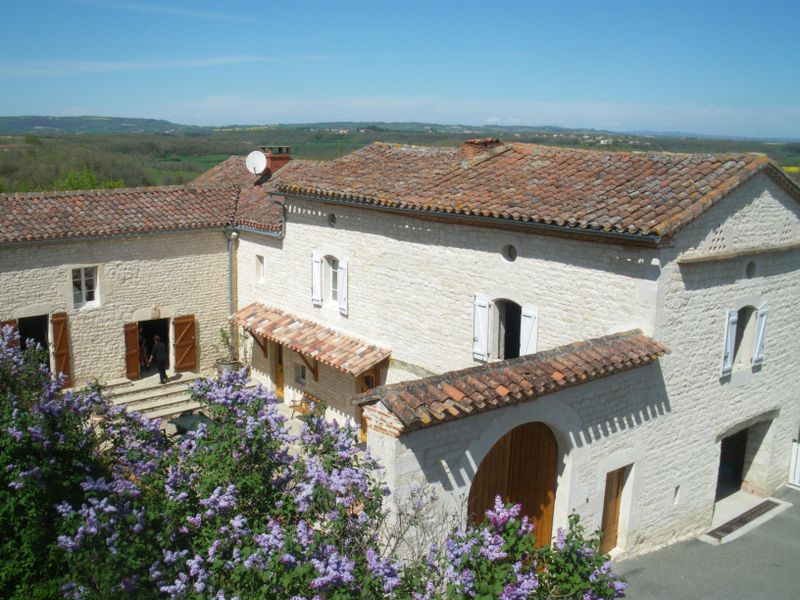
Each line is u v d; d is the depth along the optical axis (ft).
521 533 22.39
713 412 42.63
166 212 64.39
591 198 39.22
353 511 24.50
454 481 29.89
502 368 31.48
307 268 59.00
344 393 56.80
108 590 22.44
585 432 35.27
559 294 39.91
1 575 29.91
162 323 69.41
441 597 20.77
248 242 66.28
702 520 44.50
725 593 37.83
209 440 27.63
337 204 53.67
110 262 60.75
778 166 40.91
